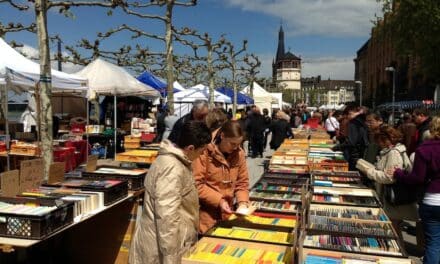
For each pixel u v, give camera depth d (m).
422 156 4.35
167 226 2.70
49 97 5.79
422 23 21.61
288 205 4.41
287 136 14.44
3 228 3.30
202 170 3.76
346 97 164.50
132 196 4.75
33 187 4.38
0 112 12.38
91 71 14.01
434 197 4.31
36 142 10.06
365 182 6.11
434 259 4.31
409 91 49.19
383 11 25.52
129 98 18.08
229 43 23.27
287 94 110.38
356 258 3.02
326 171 6.68
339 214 4.24
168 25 11.59
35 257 4.77
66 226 3.57
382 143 5.28
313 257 3.04
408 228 6.58
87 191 4.24
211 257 3.01
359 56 109.62
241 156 4.02
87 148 11.46
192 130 2.86
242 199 3.89
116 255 4.87
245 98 27.84
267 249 3.22
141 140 13.65
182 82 34.50
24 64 7.90
